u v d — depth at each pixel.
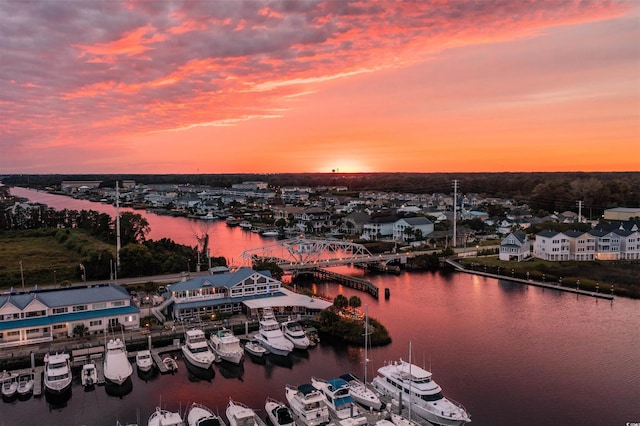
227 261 129.38
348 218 197.00
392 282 113.44
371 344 70.31
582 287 102.75
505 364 63.06
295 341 68.31
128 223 145.75
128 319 72.94
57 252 135.50
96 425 48.91
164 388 56.91
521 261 128.62
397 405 51.31
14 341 65.69
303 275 123.25
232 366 63.19
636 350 67.88
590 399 53.78
